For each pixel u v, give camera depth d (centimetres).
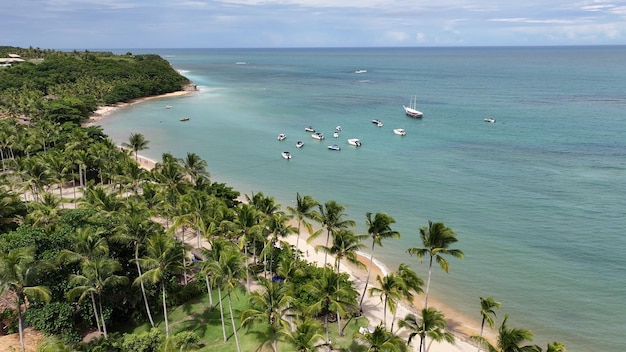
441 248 4788
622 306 5706
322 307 4731
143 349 3984
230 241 5969
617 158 12138
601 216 8375
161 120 18000
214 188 8056
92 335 4884
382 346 3847
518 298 5919
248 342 4862
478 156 12712
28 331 4788
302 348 3916
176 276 6141
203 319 5319
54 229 5584
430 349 4831
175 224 5919
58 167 8450
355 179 10906
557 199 9288
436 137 15150
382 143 14438
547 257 6938
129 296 5138
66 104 16400
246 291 5819
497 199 9369
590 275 6419
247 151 13550
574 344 5053
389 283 4619
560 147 13450
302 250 7188
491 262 6819
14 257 4100
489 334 5209
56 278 4694
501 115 18888
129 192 9038
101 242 4859
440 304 5822
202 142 14588
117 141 14375
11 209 6656
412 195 9731
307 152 13462
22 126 12600
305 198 6012
